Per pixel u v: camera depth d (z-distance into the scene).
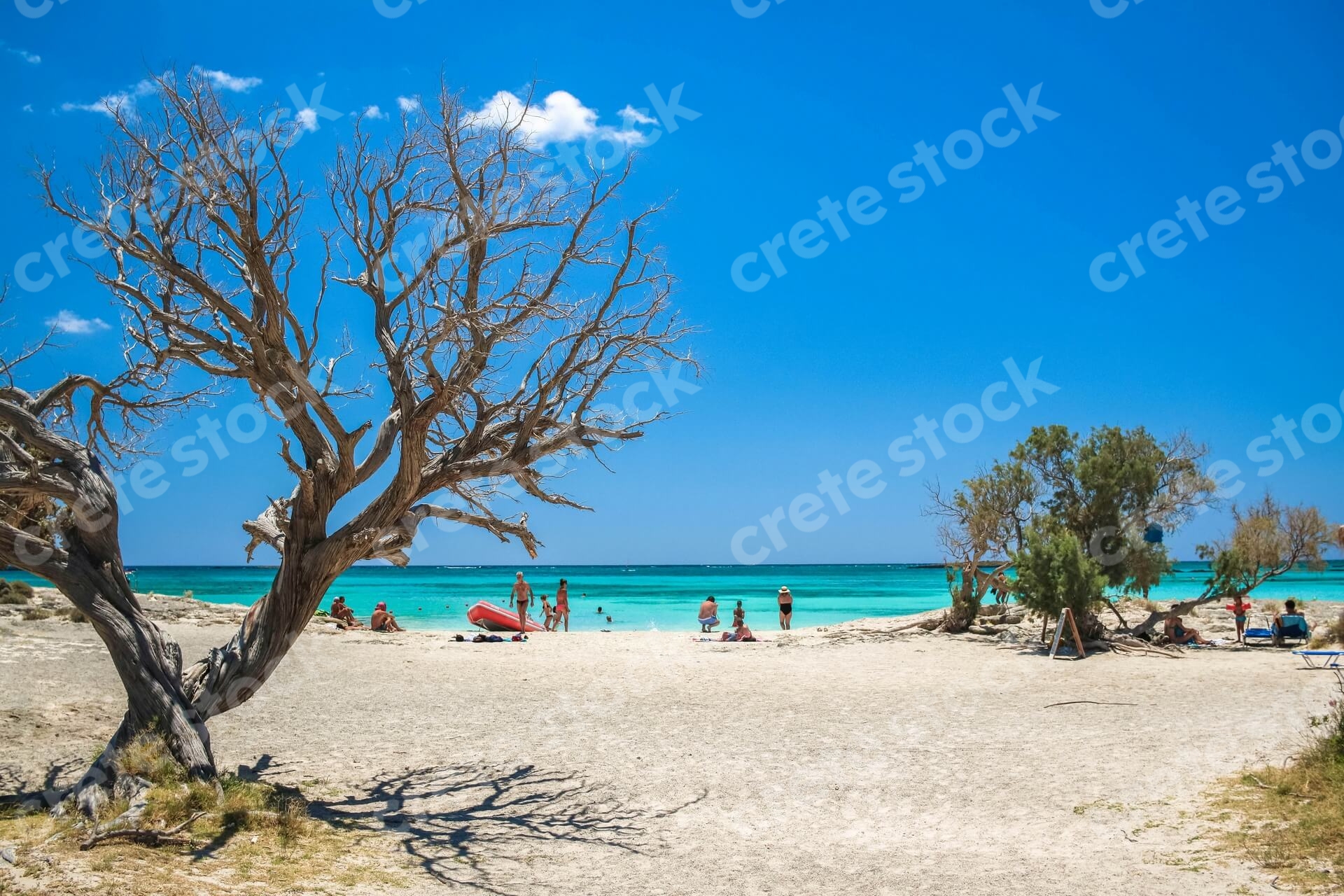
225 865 7.14
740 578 142.88
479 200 10.14
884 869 7.77
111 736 12.16
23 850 6.88
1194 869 7.25
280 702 15.91
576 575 166.88
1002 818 9.22
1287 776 9.45
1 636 21.09
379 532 9.86
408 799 10.09
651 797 10.28
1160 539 24.81
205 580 112.00
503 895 7.14
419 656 22.66
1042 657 21.91
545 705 15.97
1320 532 25.22
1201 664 20.16
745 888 7.37
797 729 13.88
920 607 59.62
